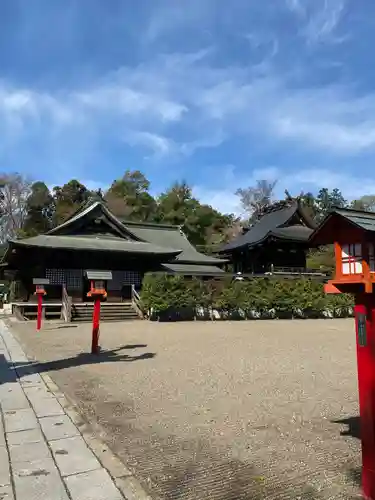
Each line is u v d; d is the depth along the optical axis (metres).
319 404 6.34
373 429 3.30
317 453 4.42
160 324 20.19
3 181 65.00
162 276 22.36
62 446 4.52
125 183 65.75
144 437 4.91
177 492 3.56
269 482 3.75
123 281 26.75
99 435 4.93
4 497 3.39
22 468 3.96
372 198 75.69
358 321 3.46
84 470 3.93
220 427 5.29
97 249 24.31
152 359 10.41
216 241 61.31
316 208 74.06
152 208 63.94
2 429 5.05
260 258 36.25
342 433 5.03
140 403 6.39
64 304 22.42
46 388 7.19
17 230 59.19
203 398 6.71
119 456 4.32
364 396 3.38
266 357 10.81
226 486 3.67
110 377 8.27
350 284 3.45
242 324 20.88
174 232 38.12
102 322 21.17
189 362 10.02
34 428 5.10
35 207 64.44
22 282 24.09
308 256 47.81
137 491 3.54
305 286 25.94
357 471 3.95
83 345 12.86
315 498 3.44
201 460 4.24
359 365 3.45
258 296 24.44
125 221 36.44
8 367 9.18
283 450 4.52
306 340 14.53
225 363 9.91
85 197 62.84
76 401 6.46
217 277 27.88
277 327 19.42
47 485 3.61
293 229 35.97
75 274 25.34
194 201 64.94
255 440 4.82
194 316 23.16
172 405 6.30
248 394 6.97
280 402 6.48
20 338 14.65
